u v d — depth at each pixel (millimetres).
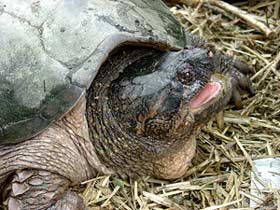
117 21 791
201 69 792
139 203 819
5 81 771
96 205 822
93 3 800
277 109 925
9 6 795
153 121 789
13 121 770
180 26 863
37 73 771
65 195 791
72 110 786
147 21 812
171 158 827
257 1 1083
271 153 871
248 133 903
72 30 782
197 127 813
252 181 837
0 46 777
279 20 1045
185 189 833
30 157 779
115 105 803
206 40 962
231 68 924
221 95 803
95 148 820
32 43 778
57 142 790
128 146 814
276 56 991
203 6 1073
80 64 771
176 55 803
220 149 879
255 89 954
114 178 843
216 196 829
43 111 769
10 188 789
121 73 810
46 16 790
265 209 804
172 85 783
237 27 1047
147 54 819
